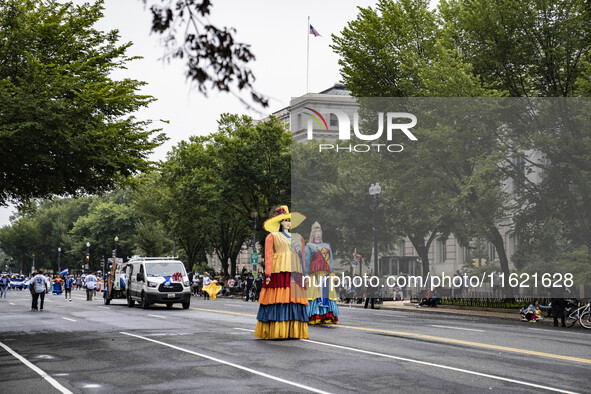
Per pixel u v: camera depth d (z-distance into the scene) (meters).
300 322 15.74
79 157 18.81
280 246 15.84
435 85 29.94
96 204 126.44
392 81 34.19
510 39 30.53
